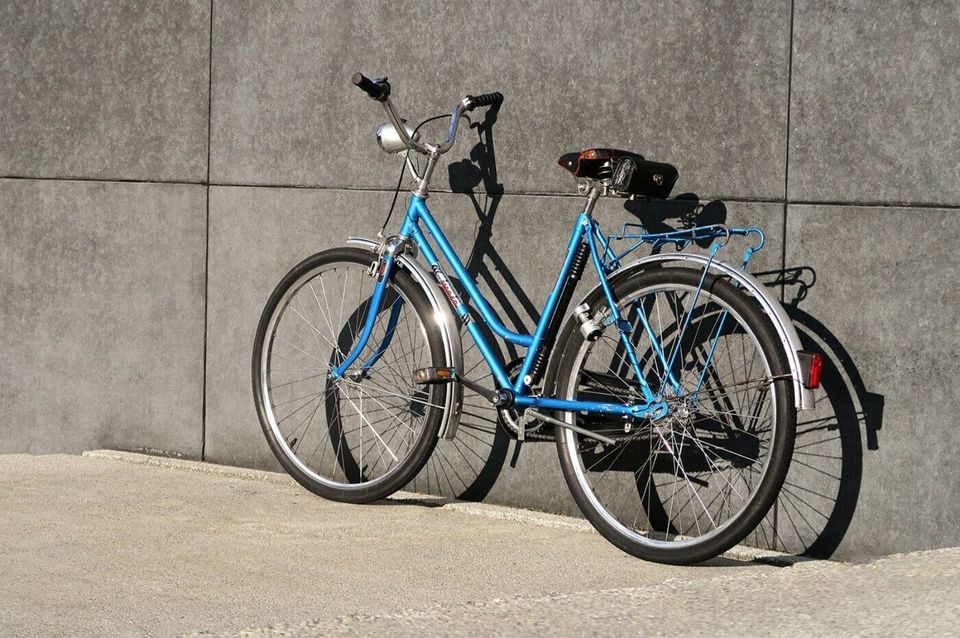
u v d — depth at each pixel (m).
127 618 2.84
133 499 4.16
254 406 4.80
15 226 5.29
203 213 4.88
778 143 3.64
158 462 4.89
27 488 4.34
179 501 4.15
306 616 2.88
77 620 2.82
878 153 3.49
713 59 3.75
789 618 2.68
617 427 3.69
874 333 3.52
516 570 3.35
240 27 4.75
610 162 3.59
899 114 3.46
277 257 4.72
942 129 3.40
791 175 3.63
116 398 5.12
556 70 4.05
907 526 3.49
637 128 3.90
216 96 4.83
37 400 5.29
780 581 3.04
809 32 3.58
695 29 3.77
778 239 3.66
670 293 3.84
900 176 3.46
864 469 3.55
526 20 4.10
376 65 4.44
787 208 3.64
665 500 3.87
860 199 3.52
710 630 2.61
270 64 4.69
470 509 4.11
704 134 3.77
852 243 3.54
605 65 3.95
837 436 3.59
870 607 2.74
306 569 3.30
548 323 3.80
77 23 5.13
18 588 3.06
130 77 5.02
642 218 3.91
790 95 3.62
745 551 3.65
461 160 4.28
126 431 5.11
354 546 3.58
